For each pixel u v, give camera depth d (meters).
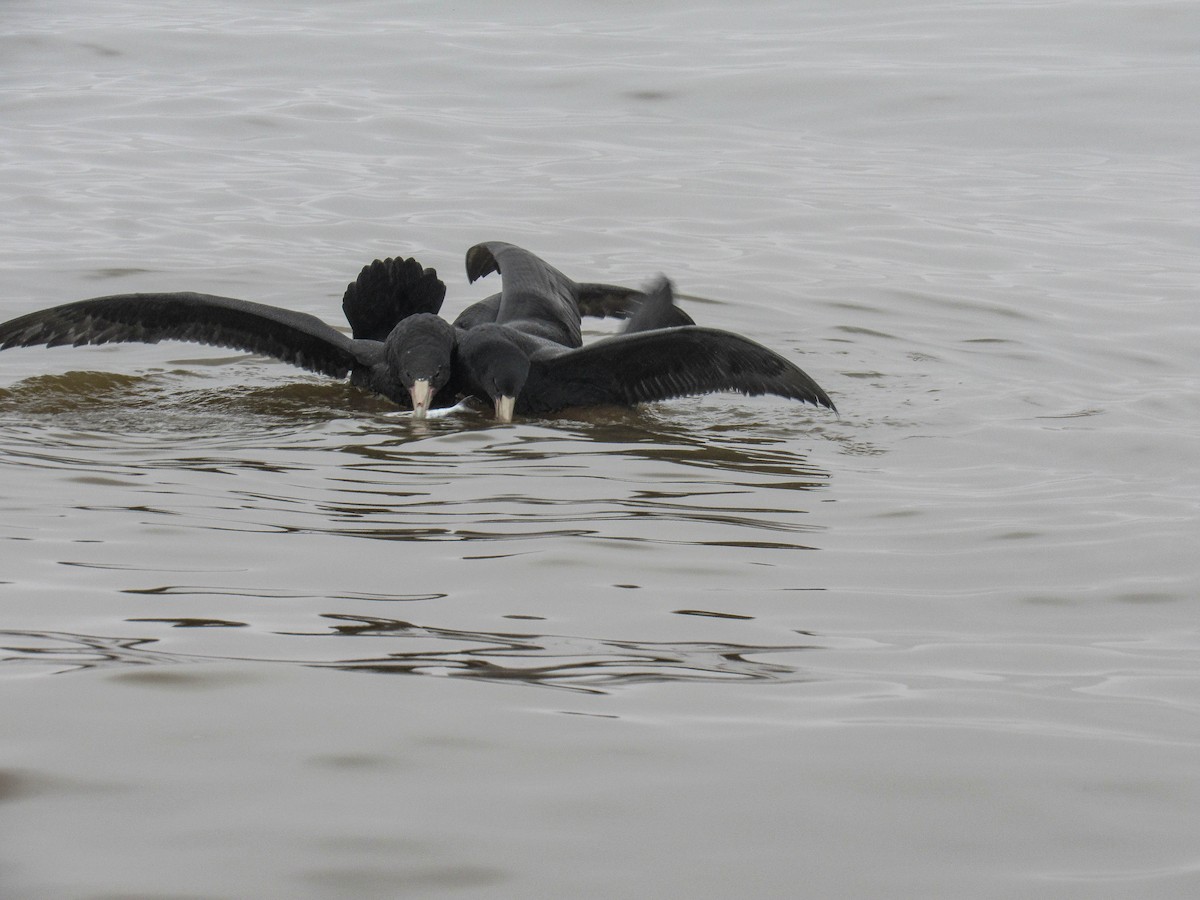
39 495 10.45
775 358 13.08
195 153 24.86
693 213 22.31
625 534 9.94
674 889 5.49
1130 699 7.37
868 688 7.43
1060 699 7.36
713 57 32.66
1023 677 7.66
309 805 6.02
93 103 28.08
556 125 27.59
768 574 9.26
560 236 20.91
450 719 6.85
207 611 8.26
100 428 12.56
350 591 8.69
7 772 6.21
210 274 18.19
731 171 24.78
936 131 27.62
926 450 12.45
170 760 6.37
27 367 14.55
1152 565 9.54
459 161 25.05
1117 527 10.30
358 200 22.38
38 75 30.20
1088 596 8.98
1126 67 31.22
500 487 11.05
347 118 27.59
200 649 7.65
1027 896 5.50
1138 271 19.50
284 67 31.50
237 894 5.39
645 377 13.63
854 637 8.24
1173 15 35.28
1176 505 10.84
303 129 26.72
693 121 28.23
